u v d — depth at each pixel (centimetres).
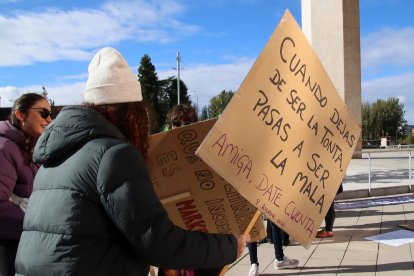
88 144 163
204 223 251
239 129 198
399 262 511
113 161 157
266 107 210
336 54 2205
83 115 169
